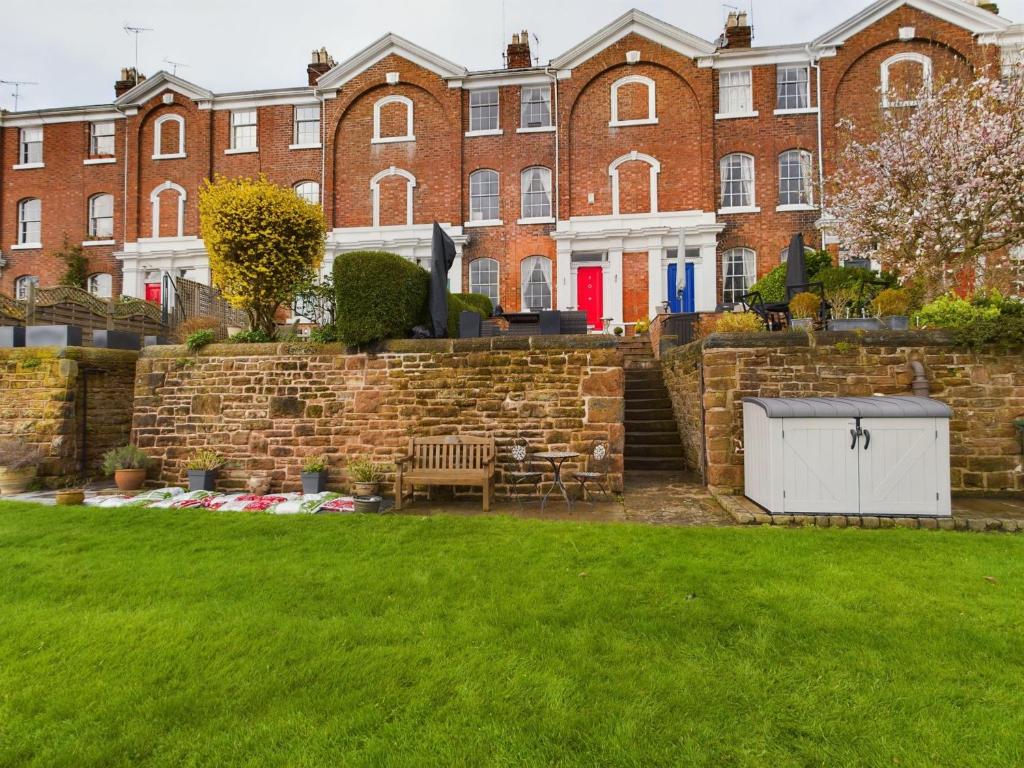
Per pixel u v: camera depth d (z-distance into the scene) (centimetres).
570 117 1866
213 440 907
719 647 345
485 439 807
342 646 348
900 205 1205
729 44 1883
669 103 1823
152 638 358
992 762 247
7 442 952
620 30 1833
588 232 1805
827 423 655
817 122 1764
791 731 270
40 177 2089
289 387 895
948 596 410
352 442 872
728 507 699
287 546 556
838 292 1079
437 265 931
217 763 248
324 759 249
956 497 759
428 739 263
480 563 496
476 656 334
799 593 416
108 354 1079
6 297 1120
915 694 294
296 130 2008
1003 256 1360
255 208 940
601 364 823
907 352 793
